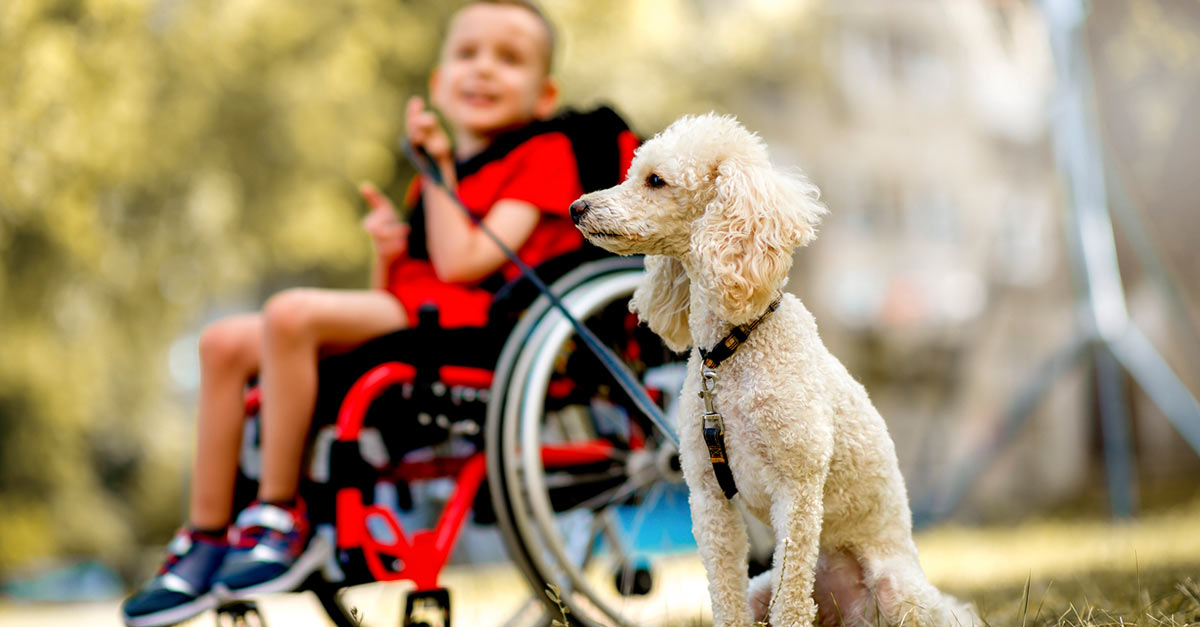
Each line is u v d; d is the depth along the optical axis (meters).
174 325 10.41
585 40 9.55
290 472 2.60
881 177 15.99
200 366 2.79
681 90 9.75
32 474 10.43
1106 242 5.35
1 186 8.79
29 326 9.73
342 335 2.68
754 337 1.98
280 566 2.49
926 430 15.31
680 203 2.06
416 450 2.77
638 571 3.15
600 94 9.38
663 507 3.04
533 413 2.56
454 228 2.89
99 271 9.69
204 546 2.67
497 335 2.71
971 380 15.47
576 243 3.01
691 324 2.09
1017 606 2.98
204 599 2.52
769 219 1.96
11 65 8.76
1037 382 5.80
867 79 15.80
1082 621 2.42
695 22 10.15
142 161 9.28
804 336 2.02
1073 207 5.36
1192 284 8.05
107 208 9.73
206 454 2.73
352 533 2.42
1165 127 8.10
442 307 2.85
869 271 15.88
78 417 10.32
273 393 2.61
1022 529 7.18
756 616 2.15
